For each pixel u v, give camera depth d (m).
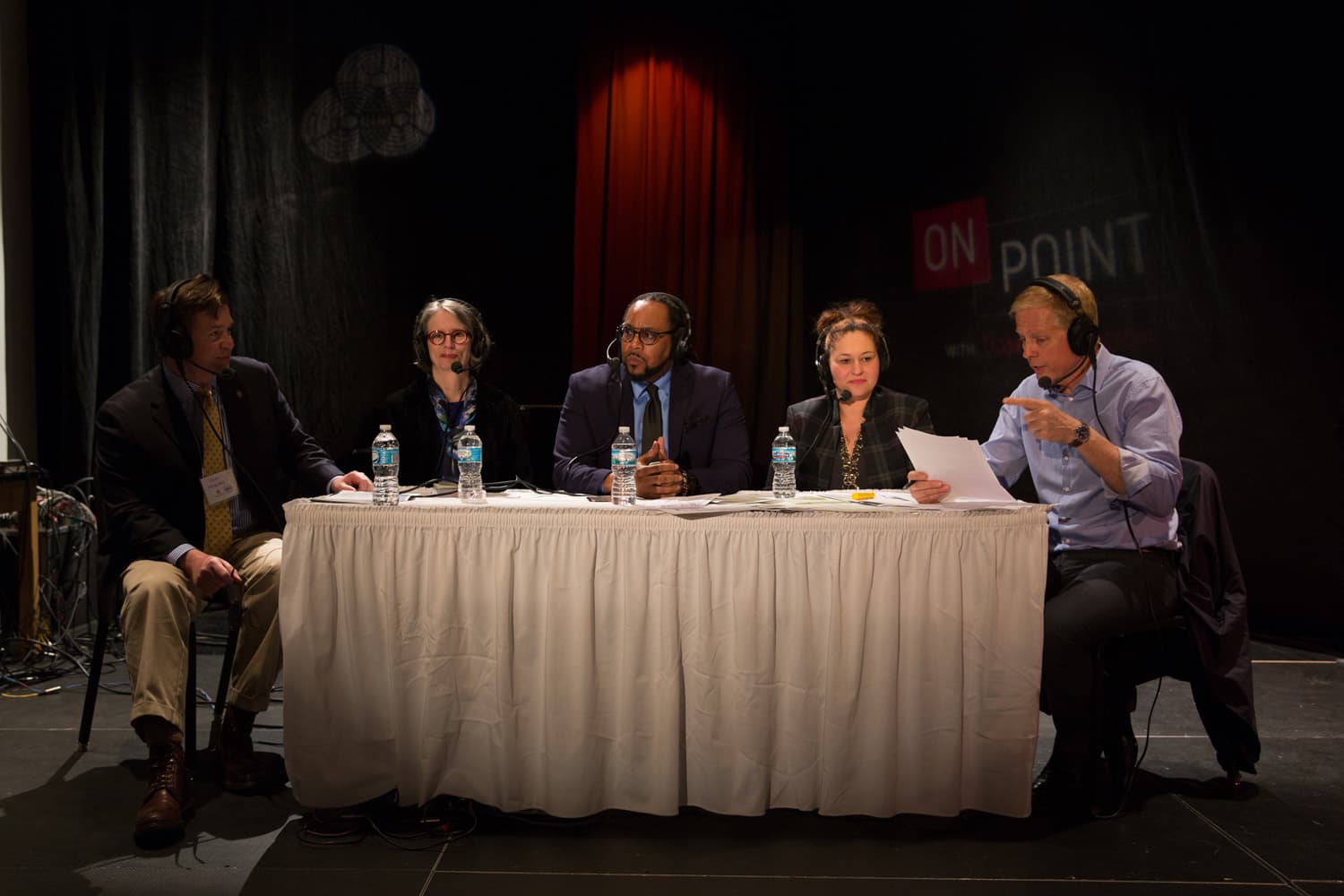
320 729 2.26
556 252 5.23
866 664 2.24
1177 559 2.54
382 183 4.94
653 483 2.43
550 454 3.14
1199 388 4.21
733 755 2.25
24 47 4.29
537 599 2.25
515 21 5.07
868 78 5.07
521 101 5.11
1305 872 2.09
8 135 4.20
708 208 5.05
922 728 2.25
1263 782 2.60
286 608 2.25
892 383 5.12
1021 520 2.25
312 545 2.26
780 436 2.71
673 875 2.07
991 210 4.74
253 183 4.65
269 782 2.53
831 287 5.22
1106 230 4.41
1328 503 3.92
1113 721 2.44
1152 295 4.30
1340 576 3.90
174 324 2.63
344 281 4.88
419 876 2.07
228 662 2.63
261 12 4.63
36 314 4.36
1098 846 2.21
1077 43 4.44
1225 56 4.04
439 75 5.00
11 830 2.28
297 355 4.80
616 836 2.26
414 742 2.28
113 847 2.20
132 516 2.56
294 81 4.72
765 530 2.23
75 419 4.30
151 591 2.38
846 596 2.23
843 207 5.17
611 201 5.00
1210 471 2.59
